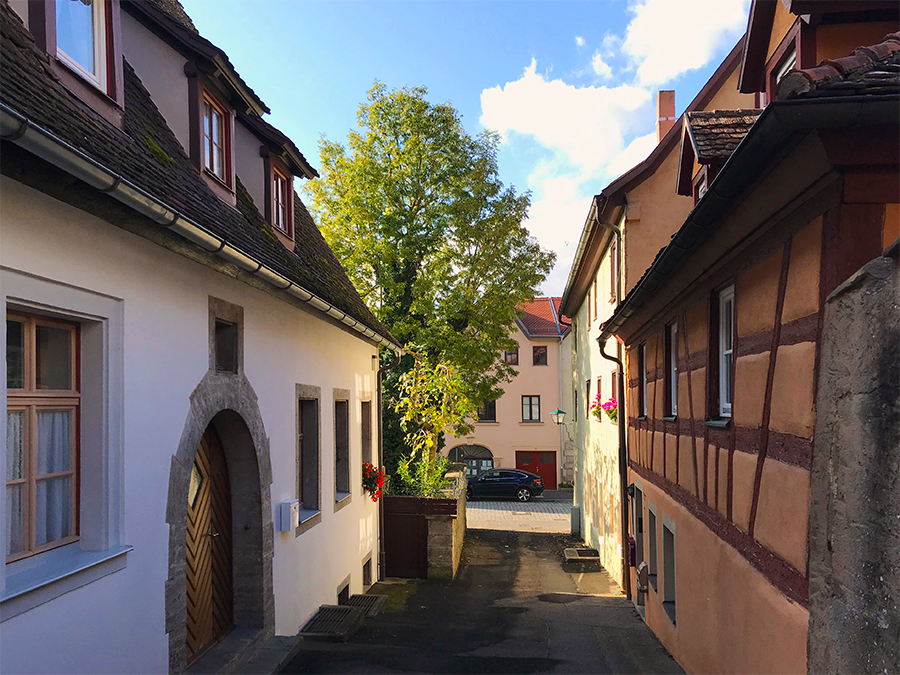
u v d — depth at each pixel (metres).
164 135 5.57
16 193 3.25
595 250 15.52
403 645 7.41
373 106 18.16
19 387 3.58
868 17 4.73
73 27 4.27
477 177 17.89
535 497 30.78
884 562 2.65
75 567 3.61
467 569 14.51
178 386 4.91
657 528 8.44
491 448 34.53
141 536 4.33
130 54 5.73
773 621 4.00
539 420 34.41
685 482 6.73
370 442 12.12
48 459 3.78
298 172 8.71
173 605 4.70
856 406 2.92
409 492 14.50
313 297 7.03
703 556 5.88
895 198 3.13
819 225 3.43
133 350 4.30
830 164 3.12
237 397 6.01
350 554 10.41
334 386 9.53
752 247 4.56
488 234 18.00
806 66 4.81
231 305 5.92
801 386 3.63
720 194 3.95
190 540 5.78
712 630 5.53
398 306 17.91
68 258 3.65
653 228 12.14
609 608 10.54
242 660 5.94
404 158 17.92
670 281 6.43
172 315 4.84
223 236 5.00
